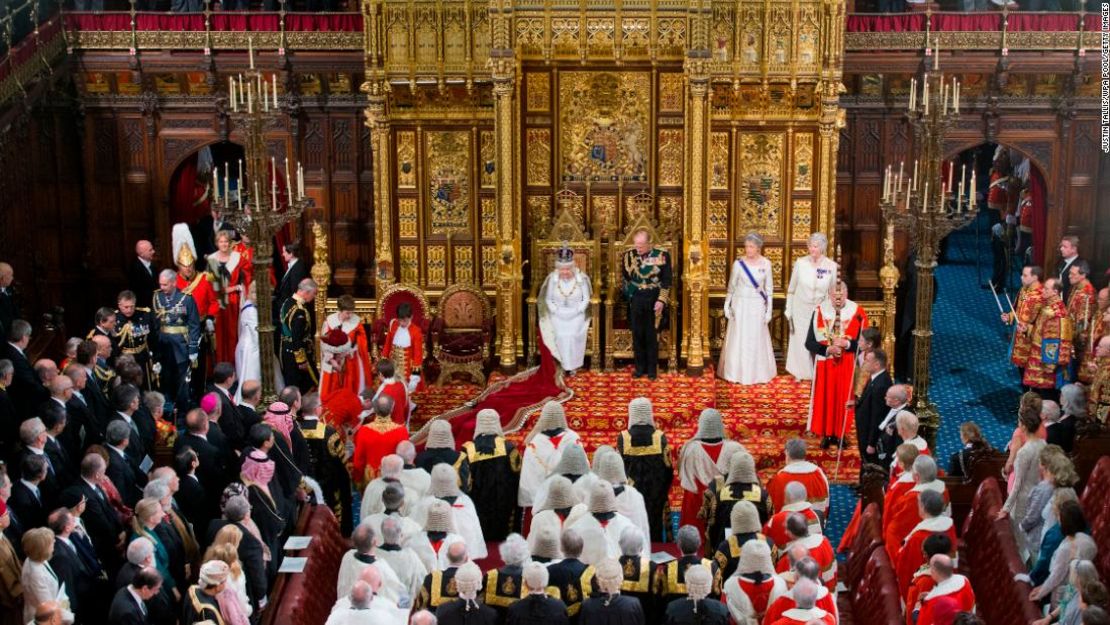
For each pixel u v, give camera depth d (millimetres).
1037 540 15680
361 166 25906
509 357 22969
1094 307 22797
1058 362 22828
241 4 26562
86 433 18062
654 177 23484
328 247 26250
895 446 18453
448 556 13680
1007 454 17672
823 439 21188
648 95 23234
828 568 14438
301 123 25766
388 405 18125
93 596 14797
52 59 24859
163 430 18469
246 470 15578
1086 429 17516
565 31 22531
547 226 23438
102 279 26500
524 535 18203
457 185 23938
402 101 23516
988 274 31391
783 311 24000
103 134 25953
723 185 23688
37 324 25391
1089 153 25516
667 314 22891
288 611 14094
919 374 18781
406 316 21562
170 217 26469
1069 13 24531
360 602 12977
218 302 23797
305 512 16500
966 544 16875
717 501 15938
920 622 13312
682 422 21453
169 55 25234
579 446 16094
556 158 23484
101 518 15633
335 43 25031
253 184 18938
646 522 15844
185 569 15117
